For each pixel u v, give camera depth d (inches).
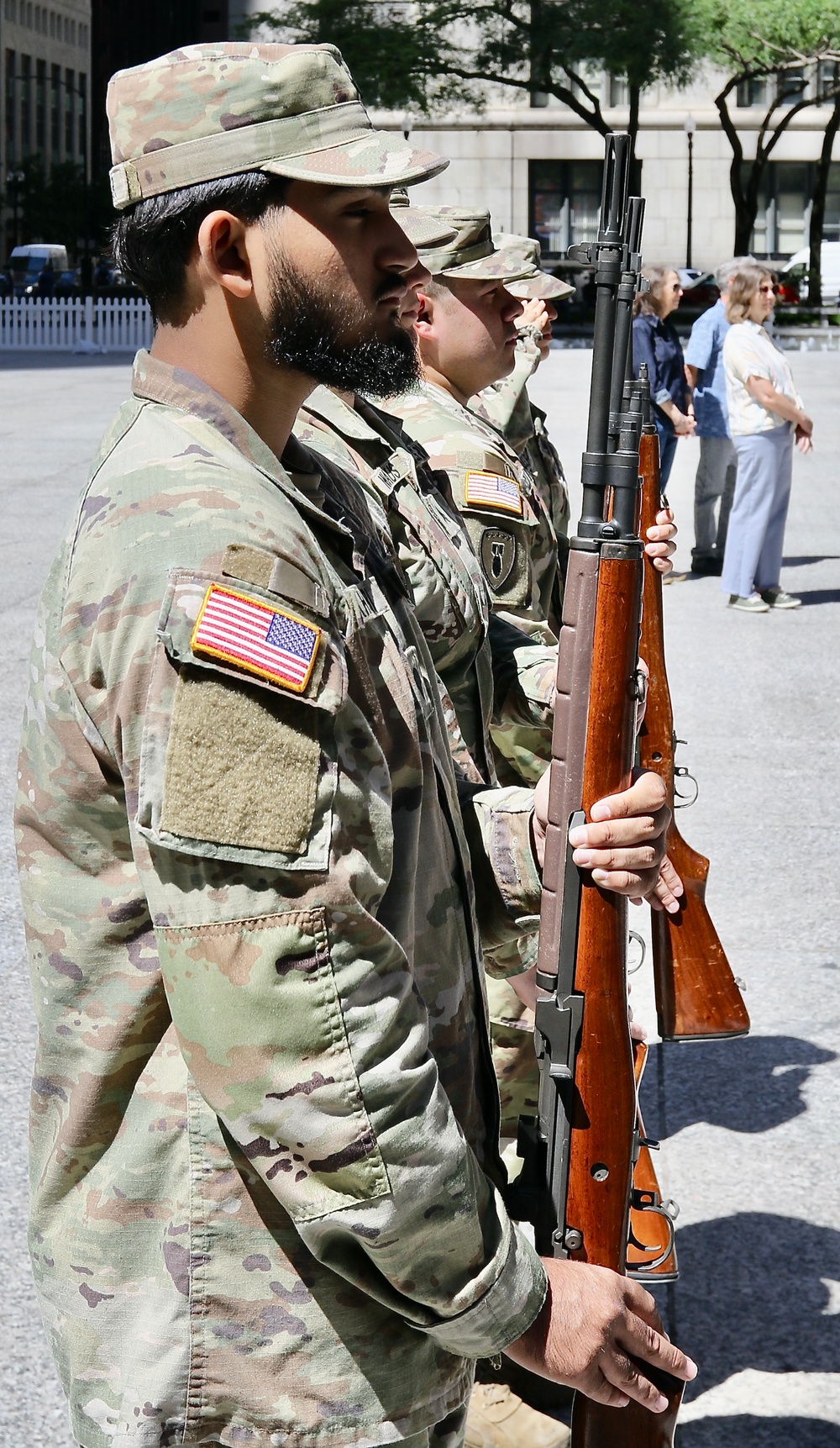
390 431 87.0
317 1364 53.0
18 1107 134.3
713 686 285.3
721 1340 106.1
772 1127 134.6
